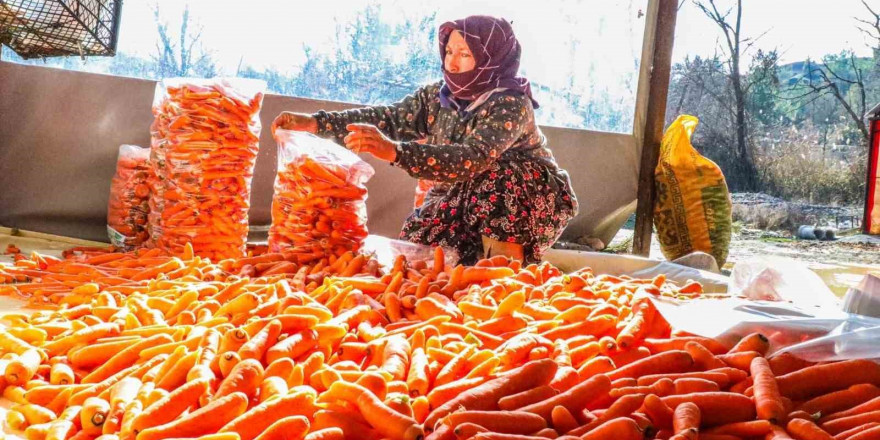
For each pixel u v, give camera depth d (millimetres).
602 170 5355
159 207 3680
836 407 1791
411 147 3088
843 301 2379
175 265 3057
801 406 1787
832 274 5371
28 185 4395
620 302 2494
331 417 1524
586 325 2207
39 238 4344
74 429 1597
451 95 3629
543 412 1612
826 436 1558
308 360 1832
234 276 2922
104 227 4516
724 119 7793
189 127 3582
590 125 5500
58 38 4113
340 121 3680
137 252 3590
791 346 2010
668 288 3051
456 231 3609
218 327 2092
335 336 2059
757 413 1688
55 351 2043
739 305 2340
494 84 3502
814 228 7230
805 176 7734
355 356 2002
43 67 4344
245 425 1472
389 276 2852
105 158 4461
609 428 1481
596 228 5465
